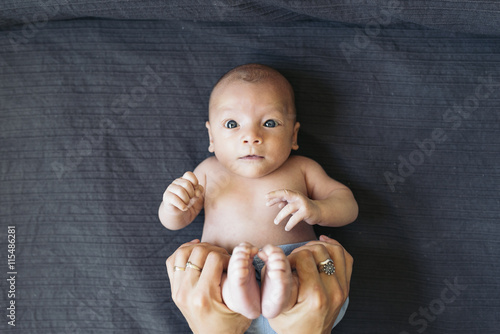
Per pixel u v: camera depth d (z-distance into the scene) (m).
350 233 1.72
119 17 1.69
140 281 1.70
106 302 1.70
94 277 1.71
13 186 1.71
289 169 1.58
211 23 1.71
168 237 1.71
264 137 1.46
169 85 1.72
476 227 1.69
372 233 1.71
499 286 1.68
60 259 1.71
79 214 1.71
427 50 1.68
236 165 1.47
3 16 1.66
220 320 1.30
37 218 1.71
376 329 1.70
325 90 1.71
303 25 1.70
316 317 1.27
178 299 1.32
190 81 1.72
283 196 1.36
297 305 1.26
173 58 1.72
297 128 1.62
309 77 1.71
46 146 1.72
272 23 1.71
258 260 1.41
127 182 1.71
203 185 1.59
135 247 1.70
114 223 1.70
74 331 1.70
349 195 1.56
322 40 1.70
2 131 1.71
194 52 1.72
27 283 1.71
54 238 1.71
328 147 1.71
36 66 1.72
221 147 1.49
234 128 1.48
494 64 1.67
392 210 1.71
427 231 1.70
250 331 1.42
